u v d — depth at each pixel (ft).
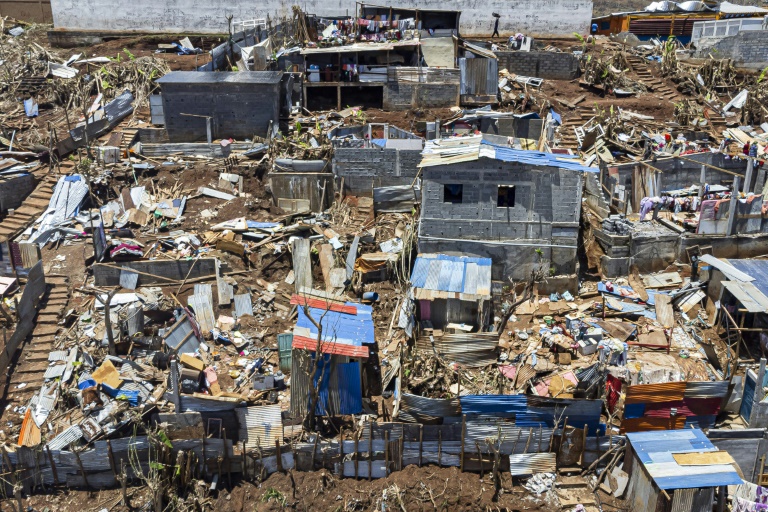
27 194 132.57
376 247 116.88
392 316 105.70
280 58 164.25
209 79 147.33
